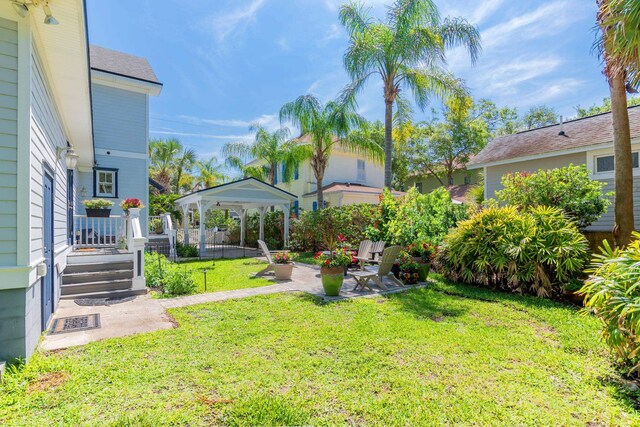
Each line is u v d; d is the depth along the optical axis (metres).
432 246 8.27
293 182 20.67
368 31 11.19
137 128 12.57
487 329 4.60
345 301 6.14
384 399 2.84
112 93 12.09
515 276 6.57
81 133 7.95
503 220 7.11
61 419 2.49
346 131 13.03
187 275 7.23
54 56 4.47
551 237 6.46
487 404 2.77
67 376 3.14
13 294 3.27
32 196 3.54
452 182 24.70
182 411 2.62
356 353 3.78
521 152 11.20
